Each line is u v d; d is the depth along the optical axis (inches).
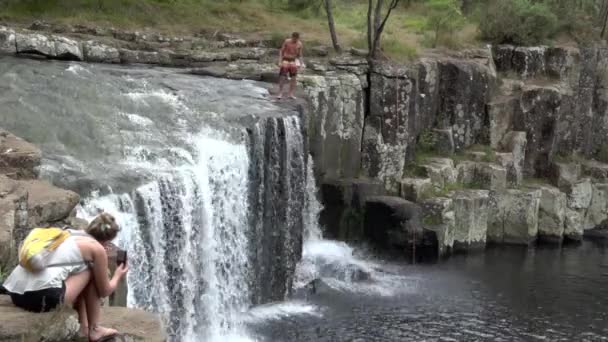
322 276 877.2
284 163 800.3
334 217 967.0
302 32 1203.9
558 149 1236.5
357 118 1013.2
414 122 1085.8
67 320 302.2
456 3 1429.6
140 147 665.0
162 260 606.9
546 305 839.7
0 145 499.5
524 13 1278.3
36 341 286.8
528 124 1190.3
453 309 810.2
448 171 1082.7
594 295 879.7
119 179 588.4
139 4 1132.5
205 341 674.8
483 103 1177.4
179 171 639.8
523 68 1246.3
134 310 346.6
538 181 1186.6
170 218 618.2
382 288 863.7
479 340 729.0
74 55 920.3
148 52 989.8
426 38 1255.5
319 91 946.7
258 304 777.6
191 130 724.7
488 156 1141.7
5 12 1001.5
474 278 925.8
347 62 1018.1
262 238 782.5
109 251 352.5
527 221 1101.7
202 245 665.6
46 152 615.2
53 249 298.4
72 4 1079.6
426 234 988.6
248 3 1355.8
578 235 1151.0
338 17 1413.6
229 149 717.3
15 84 761.0
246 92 880.9
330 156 985.5
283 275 815.1
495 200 1109.1
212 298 685.9
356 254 969.5
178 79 906.1
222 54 1026.7
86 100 751.1
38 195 441.4
